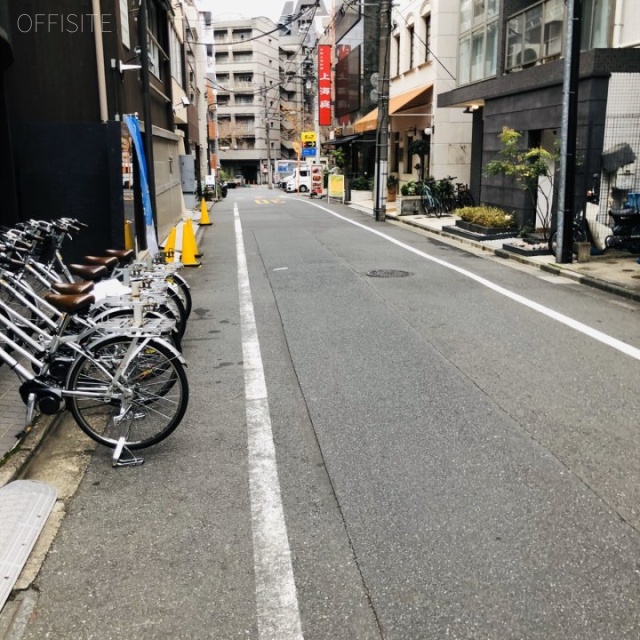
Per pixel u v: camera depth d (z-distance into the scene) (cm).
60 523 378
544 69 1388
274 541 356
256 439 485
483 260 1301
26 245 581
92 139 1118
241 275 1152
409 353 686
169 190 1975
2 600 307
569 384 592
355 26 3450
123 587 320
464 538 355
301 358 675
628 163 1224
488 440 478
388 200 2933
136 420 500
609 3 1259
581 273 1088
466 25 1919
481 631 286
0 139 1080
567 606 301
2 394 560
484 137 1741
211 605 306
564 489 407
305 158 5822
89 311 530
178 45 2666
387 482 418
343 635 286
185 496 406
